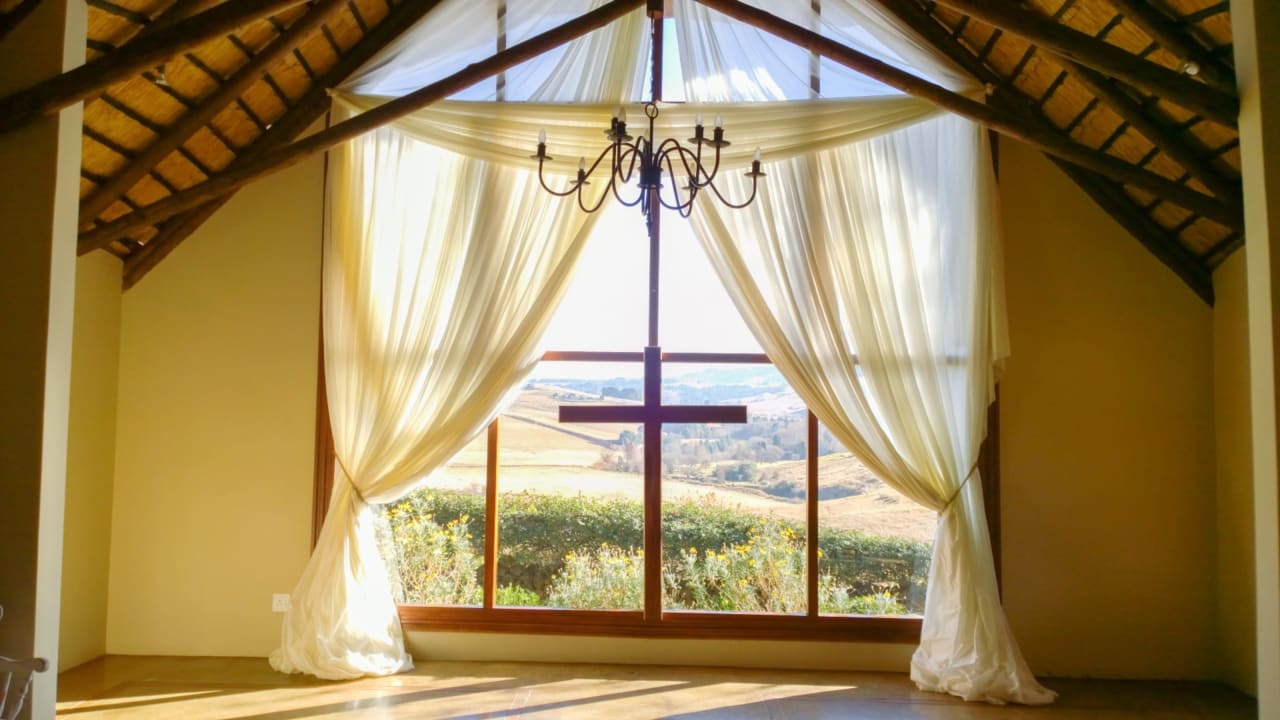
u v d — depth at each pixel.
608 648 5.62
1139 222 5.56
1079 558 5.48
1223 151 4.66
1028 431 5.55
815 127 5.38
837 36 5.45
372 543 5.56
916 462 5.36
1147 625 5.43
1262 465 3.83
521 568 5.75
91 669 5.33
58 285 3.85
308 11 4.78
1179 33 4.21
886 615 5.57
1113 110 4.77
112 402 5.73
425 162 5.68
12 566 3.71
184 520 5.73
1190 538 5.45
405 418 5.57
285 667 5.32
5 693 3.14
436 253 5.64
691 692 5.04
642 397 5.76
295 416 5.76
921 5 5.41
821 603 5.62
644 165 3.81
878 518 5.63
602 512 5.75
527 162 5.46
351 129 4.67
